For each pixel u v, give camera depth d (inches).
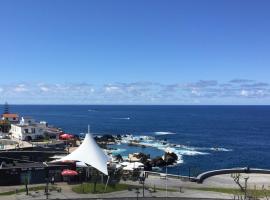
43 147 5556.1
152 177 3762.3
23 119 7199.8
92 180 3398.1
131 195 2999.5
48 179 3292.3
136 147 7322.8
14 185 3284.9
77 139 6914.4
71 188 3186.5
